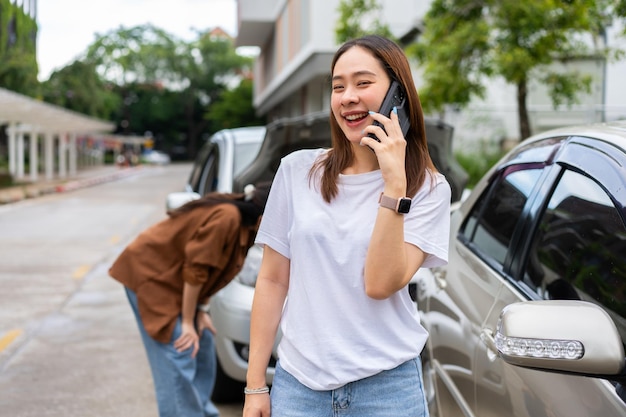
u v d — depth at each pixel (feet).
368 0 45.98
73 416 14.67
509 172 10.14
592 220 7.17
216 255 11.04
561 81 33.42
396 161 6.03
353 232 6.22
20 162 104.27
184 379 11.46
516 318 5.41
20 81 122.52
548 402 6.22
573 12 29.68
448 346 9.32
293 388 6.44
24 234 44.75
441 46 31.86
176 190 92.68
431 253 6.28
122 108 255.91
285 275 6.82
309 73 68.33
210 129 265.75
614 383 5.61
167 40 253.24
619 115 44.93
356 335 6.23
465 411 8.45
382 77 6.38
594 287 6.84
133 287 11.65
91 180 110.01
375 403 6.29
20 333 21.07
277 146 14.26
